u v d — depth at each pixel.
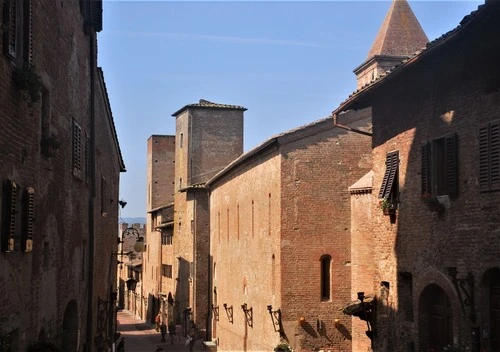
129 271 85.69
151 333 60.34
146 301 75.75
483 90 15.67
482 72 15.66
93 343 23.88
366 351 24.66
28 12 12.64
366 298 21.53
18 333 12.45
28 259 13.26
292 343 29.19
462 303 16.11
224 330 43.12
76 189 19.72
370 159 30.42
